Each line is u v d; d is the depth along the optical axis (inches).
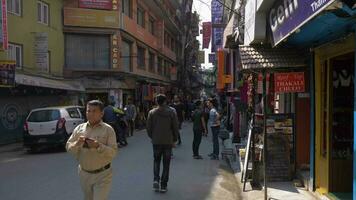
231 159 551.5
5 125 821.2
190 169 498.0
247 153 390.6
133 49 1374.3
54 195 359.6
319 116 343.6
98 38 1206.9
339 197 308.3
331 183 323.6
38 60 945.5
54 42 1089.4
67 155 633.6
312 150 351.9
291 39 314.5
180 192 374.9
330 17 232.7
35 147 706.8
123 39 1291.8
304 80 355.6
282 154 401.1
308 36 301.0
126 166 508.1
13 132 845.8
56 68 1101.1
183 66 2427.4
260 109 578.2
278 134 402.9
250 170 404.2
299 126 402.6
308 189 361.4
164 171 374.6
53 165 530.0
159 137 373.4
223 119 959.0
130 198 349.7
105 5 1203.2
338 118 325.7
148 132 381.1
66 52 1179.3
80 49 1192.2
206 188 392.8
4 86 726.5
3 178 442.9
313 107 350.0
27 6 933.2
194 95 3115.2
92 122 230.2
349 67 323.9
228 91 1026.1
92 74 1194.6
